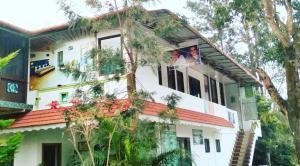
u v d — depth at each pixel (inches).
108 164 350.9
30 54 558.6
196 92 779.4
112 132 343.9
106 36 509.4
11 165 513.0
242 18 457.4
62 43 543.5
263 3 431.5
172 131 575.2
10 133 504.1
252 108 1015.6
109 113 386.9
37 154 504.7
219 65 776.9
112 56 405.7
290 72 412.8
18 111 524.1
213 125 686.5
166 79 636.7
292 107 404.2
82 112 372.5
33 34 530.9
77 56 525.7
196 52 517.7
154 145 369.4
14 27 506.3
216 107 806.5
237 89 1014.4
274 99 431.2
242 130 984.3
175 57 524.1
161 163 350.6
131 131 358.6
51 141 516.1
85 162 359.6
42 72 545.3
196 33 528.1
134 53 434.6
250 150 895.7
